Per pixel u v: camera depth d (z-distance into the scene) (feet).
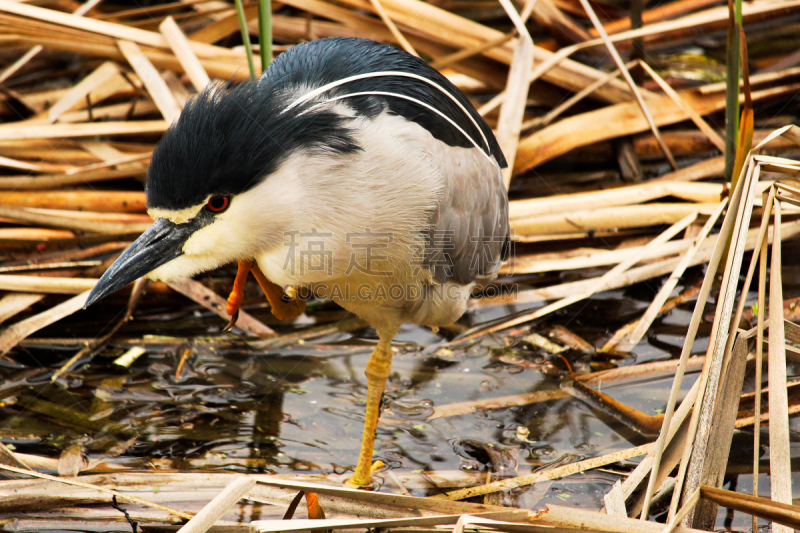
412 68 17.75
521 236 25.05
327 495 15.29
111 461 18.30
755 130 29.14
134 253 14.20
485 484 17.43
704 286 14.85
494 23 34.73
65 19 24.25
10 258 23.84
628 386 20.52
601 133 28.30
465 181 17.40
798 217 23.95
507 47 28.60
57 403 20.17
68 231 24.73
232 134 13.76
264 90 14.61
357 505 15.14
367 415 17.70
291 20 30.40
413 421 19.72
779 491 13.53
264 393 20.83
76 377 21.08
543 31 33.53
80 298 22.13
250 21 28.84
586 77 29.40
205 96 14.23
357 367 21.81
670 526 12.47
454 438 19.12
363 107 15.66
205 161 13.67
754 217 24.20
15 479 16.39
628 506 16.06
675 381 14.28
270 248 14.79
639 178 28.17
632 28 30.58
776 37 34.30
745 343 15.08
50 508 15.88
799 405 18.33
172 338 22.61
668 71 33.04
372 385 17.76
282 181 14.11
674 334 22.27
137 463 18.28
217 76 27.07
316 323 23.50
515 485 17.30
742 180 16.19
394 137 15.48
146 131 26.78
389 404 20.34
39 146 27.09
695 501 13.16
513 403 20.21
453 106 18.03
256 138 13.85
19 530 15.65
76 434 19.16
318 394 20.84
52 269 23.26
